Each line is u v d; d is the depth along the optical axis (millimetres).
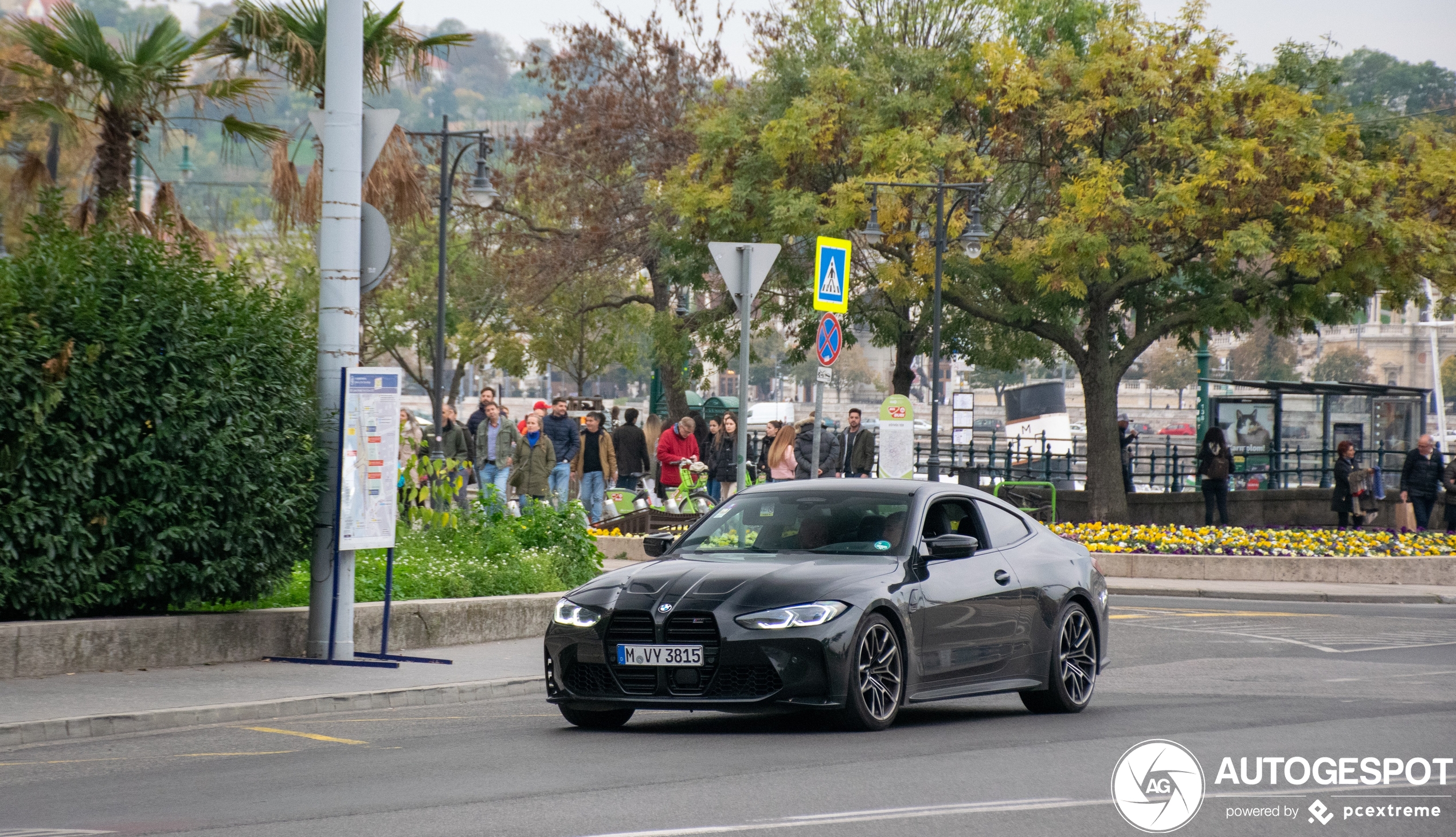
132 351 30844
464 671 33281
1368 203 75938
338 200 34438
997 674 27406
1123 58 78375
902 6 95312
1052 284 77500
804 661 23828
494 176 124562
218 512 32375
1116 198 75438
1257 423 99750
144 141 41000
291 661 33719
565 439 69625
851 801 18672
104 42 38688
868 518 27062
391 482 34094
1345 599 59938
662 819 17422
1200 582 63500
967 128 90688
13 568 29906
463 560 43312
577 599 25188
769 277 96188
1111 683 34812
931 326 97375
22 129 39281
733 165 88812
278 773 21453
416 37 43438
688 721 27391
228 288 33281
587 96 121625
